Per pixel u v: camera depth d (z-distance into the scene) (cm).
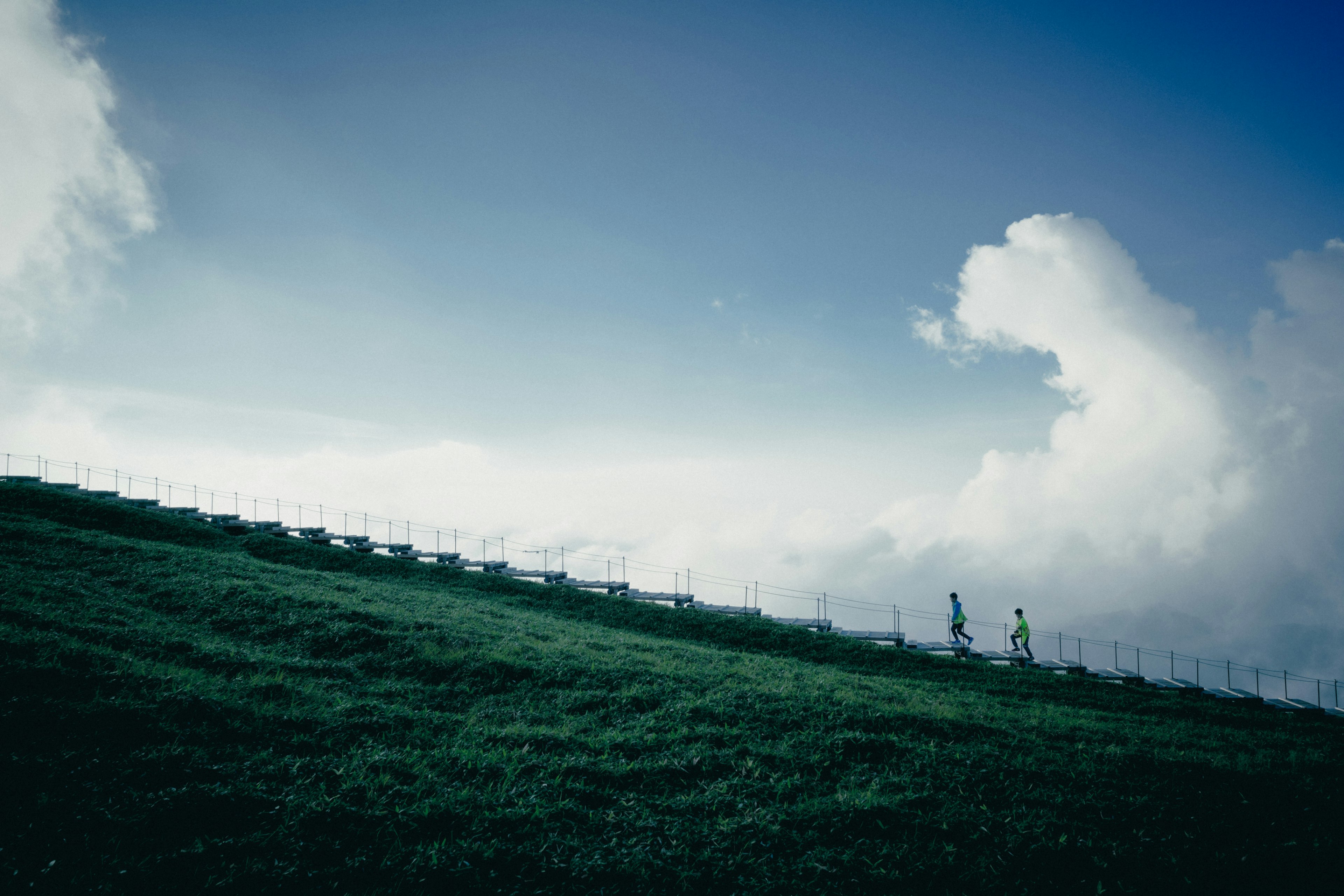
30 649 1155
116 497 3944
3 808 795
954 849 934
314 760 1030
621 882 830
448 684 1512
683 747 1219
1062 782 1170
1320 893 898
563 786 1041
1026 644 2795
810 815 1002
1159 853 960
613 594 3494
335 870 789
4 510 2777
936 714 1495
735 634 2739
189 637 1555
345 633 1739
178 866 763
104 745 950
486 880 807
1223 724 2106
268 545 3184
